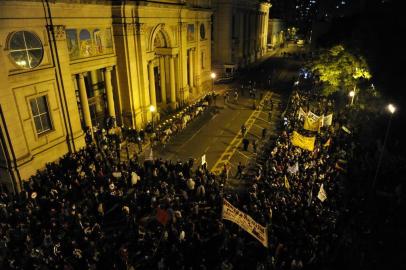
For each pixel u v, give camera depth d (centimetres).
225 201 1454
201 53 4978
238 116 3881
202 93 4822
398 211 2022
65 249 1577
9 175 2103
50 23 2239
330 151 2528
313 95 4316
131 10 2944
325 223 1738
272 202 1867
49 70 2283
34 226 1673
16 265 1484
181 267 1492
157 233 1728
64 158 2325
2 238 1562
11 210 1777
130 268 1470
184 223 1756
